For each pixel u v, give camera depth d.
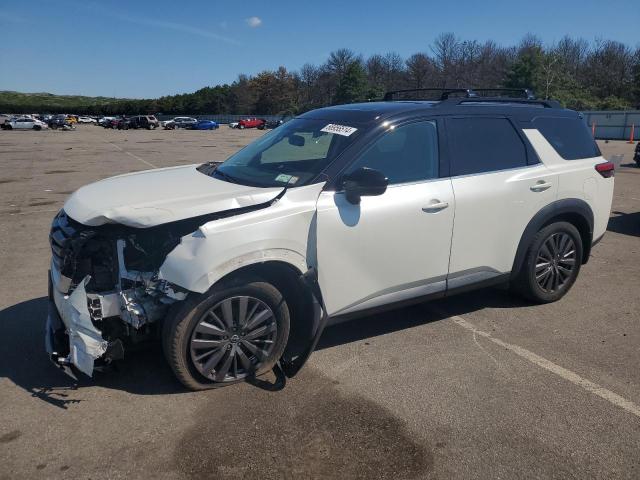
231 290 3.12
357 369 3.61
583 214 4.66
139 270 3.12
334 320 3.55
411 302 3.88
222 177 3.87
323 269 3.37
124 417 3.05
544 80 59.81
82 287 2.96
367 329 4.24
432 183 3.78
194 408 3.14
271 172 3.71
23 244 6.95
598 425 3.01
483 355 3.82
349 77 71.38
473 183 3.95
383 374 3.55
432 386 3.41
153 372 3.52
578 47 75.88
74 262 3.04
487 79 72.94
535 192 4.27
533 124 4.47
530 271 4.48
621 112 39.12
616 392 3.35
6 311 4.57
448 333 4.17
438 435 2.92
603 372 3.59
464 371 3.59
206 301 3.06
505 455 2.77
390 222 3.55
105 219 3.00
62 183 13.04
